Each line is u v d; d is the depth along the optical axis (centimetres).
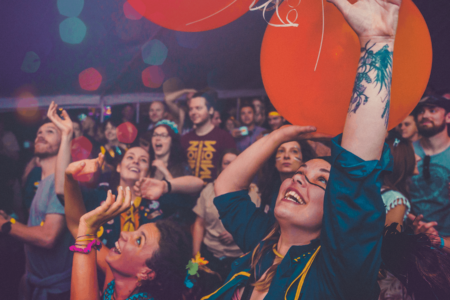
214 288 119
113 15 328
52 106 183
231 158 253
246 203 100
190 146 282
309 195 78
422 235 75
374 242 62
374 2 62
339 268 64
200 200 225
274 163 212
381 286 142
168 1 88
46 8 315
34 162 306
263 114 340
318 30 73
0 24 324
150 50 363
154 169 237
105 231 194
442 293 69
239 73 380
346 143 64
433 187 232
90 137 334
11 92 376
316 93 77
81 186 192
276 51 79
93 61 378
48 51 359
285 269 75
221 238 219
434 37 237
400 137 181
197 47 359
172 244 106
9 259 247
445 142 232
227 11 91
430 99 236
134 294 104
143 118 407
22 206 294
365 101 61
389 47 61
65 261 207
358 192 62
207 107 284
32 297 205
